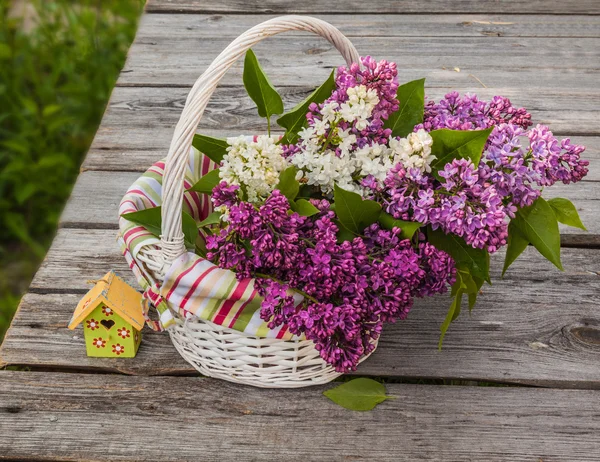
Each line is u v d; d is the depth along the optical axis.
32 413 2.00
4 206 2.77
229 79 2.60
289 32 2.74
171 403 2.01
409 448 1.96
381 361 2.06
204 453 1.96
